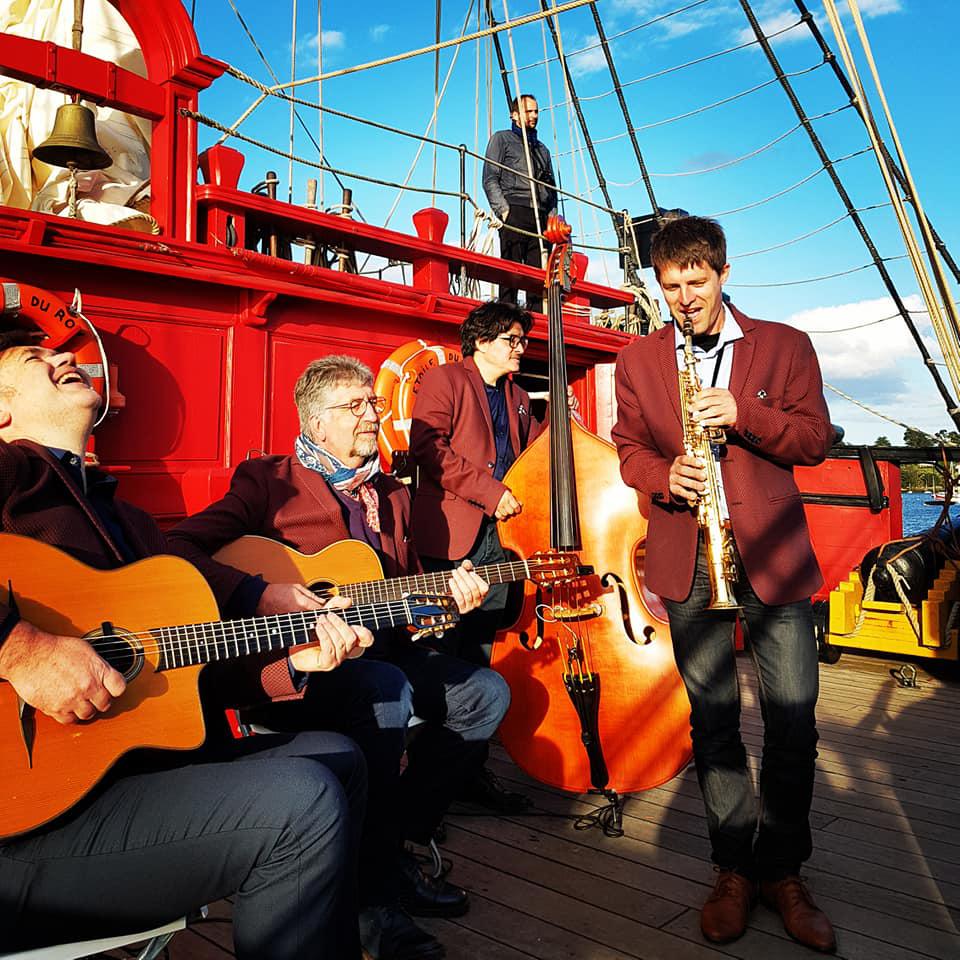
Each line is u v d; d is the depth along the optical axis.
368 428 2.48
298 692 1.79
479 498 3.05
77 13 3.27
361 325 4.09
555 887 2.45
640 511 2.79
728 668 2.28
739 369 2.21
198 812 1.36
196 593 1.58
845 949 2.11
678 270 2.13
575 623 2.77
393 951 2.02
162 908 1.38
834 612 5.46
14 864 1.31
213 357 3.50
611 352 5.68
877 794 3.19
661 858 2.64
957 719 4.24
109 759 1.40
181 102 3.55
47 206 3.79
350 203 4.49
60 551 1.47
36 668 1.27
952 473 5.47
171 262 3.28
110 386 3.09
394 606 1.96
